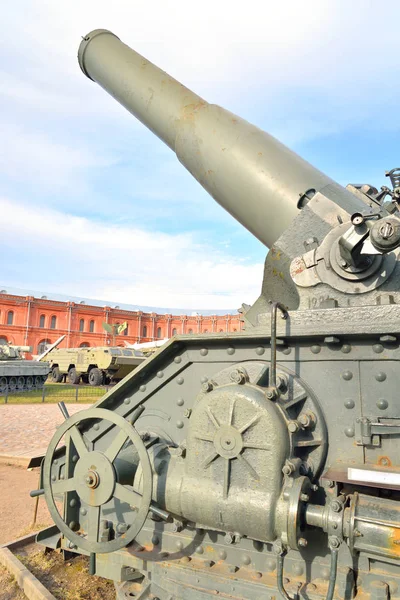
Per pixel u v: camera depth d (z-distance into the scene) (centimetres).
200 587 270
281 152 361
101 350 2725
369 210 278
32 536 431
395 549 208
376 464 245
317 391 267
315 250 286
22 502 585
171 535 306
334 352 263
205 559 289
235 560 280
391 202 318
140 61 456
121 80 453
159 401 332
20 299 5269
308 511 233
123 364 2708
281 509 230
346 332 245
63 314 5547
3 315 5153
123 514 334
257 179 353
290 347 278
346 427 256
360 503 224
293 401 260
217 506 250
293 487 231
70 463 347
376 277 265
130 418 344
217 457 258
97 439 357
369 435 245
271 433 241
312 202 312
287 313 264
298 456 259
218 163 375
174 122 412
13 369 2364
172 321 6225
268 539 239
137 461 325
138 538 320
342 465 251
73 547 359
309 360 271
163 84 431
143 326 6091
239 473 249
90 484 290
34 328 5288
